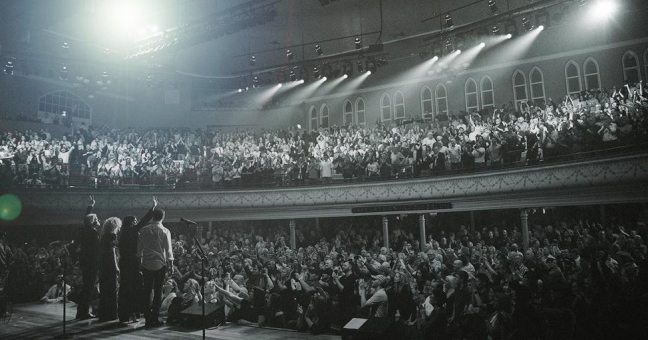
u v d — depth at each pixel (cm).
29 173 2192
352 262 1236
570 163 1700
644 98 1644
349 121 3353
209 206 2461
